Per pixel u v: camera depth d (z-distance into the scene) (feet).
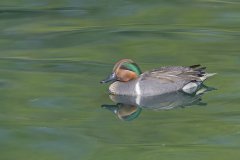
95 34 74.95
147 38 73.51
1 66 65.92
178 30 75.77
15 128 52.65
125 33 75.05
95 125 53.52
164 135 51.52
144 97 60.39
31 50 70.49
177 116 55.26
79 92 59.82
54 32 75.72
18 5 85.66
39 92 59.62
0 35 74.95
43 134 51.72
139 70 62.13
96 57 68.28
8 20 79.87
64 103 57.47
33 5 85.61
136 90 60.54
